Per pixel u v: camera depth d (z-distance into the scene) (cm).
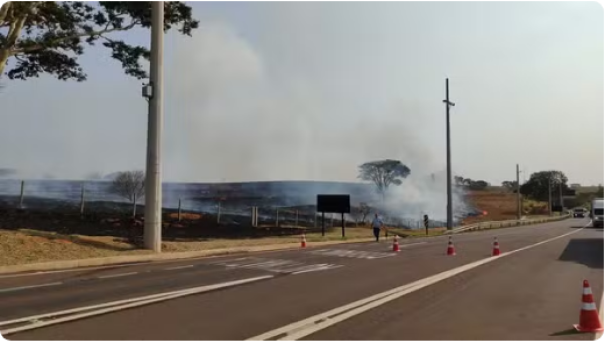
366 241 3038
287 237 3002
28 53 2233
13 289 1144
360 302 1009
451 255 1975
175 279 1307
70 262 1566
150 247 1938
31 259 1551
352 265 1633
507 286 1204
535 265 1633
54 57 2283
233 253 2102
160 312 912
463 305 979
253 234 3195
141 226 3159
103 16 2164
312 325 822
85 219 3316
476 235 3594
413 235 3728
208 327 807
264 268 1548
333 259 1822
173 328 799
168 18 2256
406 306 970
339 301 1019
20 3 1858
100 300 1018
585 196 15462
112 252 1806
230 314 898
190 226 3559
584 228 4856
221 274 1409
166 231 3111
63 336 752
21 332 774
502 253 2058
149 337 747
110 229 2897
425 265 1634
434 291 1135
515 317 876
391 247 2411
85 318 863
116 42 2252
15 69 2289
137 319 858
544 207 12044
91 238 1970
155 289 1151
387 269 1527
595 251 2152
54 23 2105
